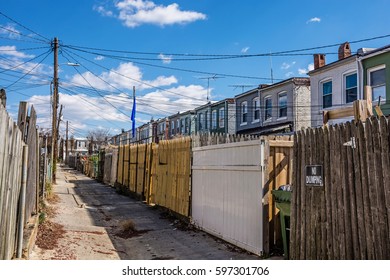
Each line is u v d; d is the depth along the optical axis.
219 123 37.31
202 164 10.88
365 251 4.93
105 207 16.06
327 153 5.74
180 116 45.38
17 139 5.87
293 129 26.34
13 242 6.07
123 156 23.09
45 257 7.04
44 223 10.03
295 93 26.86
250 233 8.00
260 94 30.64
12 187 5.55
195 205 11.31
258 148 7.79
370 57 20.22
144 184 18.06
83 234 9.95
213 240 9.41
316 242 5.88
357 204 5.08
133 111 31.36
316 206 5.91
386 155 4.66
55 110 24.53
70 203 16.34
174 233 10.64
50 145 24.20
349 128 5.31
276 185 7.93
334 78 22.80
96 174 34.59
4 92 5.25
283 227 7.08
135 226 11.77
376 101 19.84
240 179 8.55
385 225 4.64
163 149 14.91
